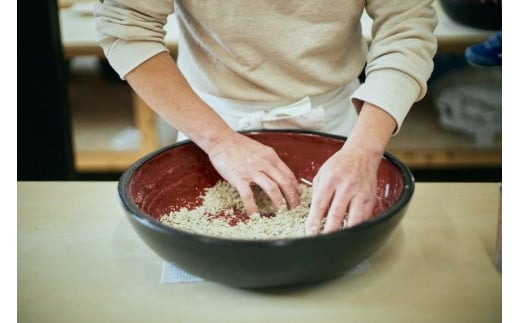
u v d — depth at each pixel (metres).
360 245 0.66
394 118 0.83
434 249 0.81
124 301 0.72
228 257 0.64
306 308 0.70
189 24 0.95
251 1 0.88
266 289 0.74
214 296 0.73
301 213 0.86
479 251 0.81
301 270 0.66
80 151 1.94
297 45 0.92
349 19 0.92
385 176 0.85
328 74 0.97
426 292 0.73
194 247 0.64
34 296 0.73
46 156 1.67
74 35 1.72
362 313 0.69
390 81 0.85
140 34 0.88
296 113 0.97
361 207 0.75
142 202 0.83
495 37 1.23
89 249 0.83
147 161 0.85
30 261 0.80
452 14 1.68
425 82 0.88
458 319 0.68
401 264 0.78
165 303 0.71
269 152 0.88
